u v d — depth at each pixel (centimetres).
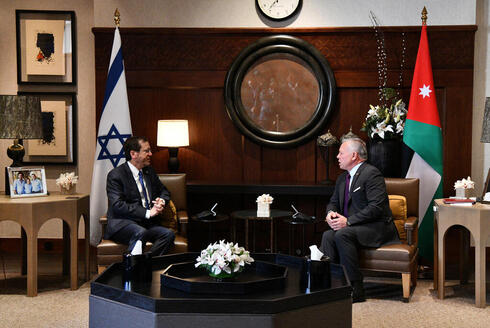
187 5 551
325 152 538
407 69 536
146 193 447
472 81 532
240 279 293
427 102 500
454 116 535
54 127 566
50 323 356
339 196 439
